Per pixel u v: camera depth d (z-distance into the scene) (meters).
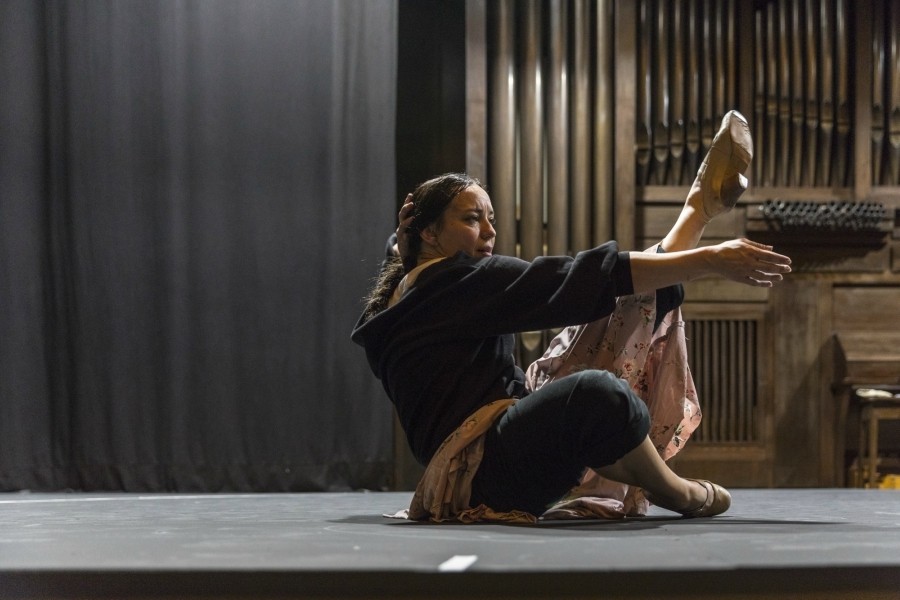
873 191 5.11
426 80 5.34
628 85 5.09
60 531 1.40
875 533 1.28
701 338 5.09
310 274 4.79
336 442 4.75
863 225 5.02
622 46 5.10
